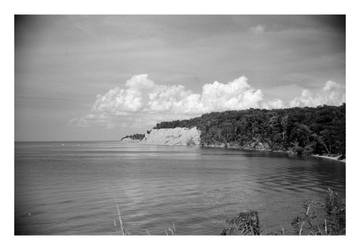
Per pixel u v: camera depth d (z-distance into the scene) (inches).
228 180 2015.3
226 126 5703.7
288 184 1792.6
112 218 1124.5
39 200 1457.9
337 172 2245.3
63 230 1003.9
